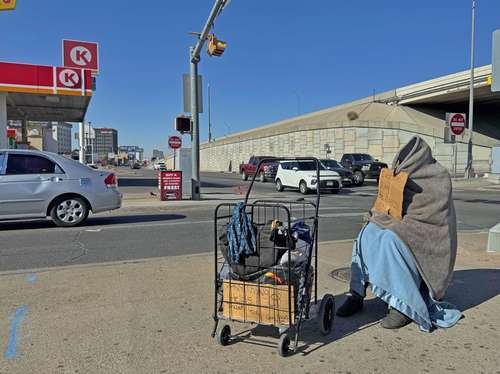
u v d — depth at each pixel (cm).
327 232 945
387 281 403
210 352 357
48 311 450
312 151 4816
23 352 358
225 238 373
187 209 1402
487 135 5628
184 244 813
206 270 609
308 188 2034
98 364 338
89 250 756
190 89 1669
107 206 1050
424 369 329
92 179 1034
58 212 1009
